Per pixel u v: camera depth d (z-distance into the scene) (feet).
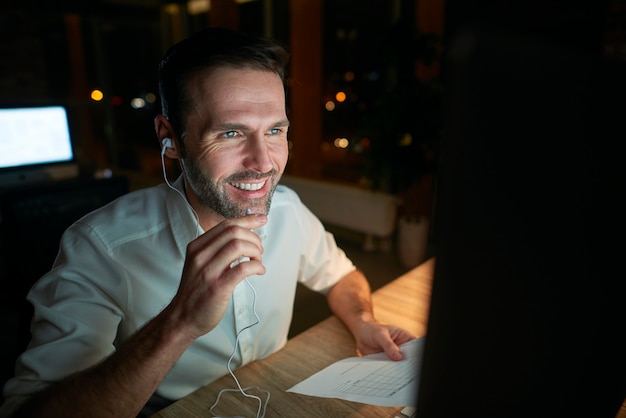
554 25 9.36
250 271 1.98
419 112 9.56
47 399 2.06
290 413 2.38
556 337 1.15
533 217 0.94
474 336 0.93
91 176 9.69
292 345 3.10
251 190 2.49
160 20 20.16
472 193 0.81
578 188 1.01
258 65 2.30
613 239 1.18
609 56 0.96
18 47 13.96
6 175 8.61
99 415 2.03
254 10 15.89
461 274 0.85
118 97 22.41
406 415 2.31
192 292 1.98
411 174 10.05
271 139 2.52
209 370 3.02
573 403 1.33
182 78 2.30
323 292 3.88
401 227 10.96
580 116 0.94
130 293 2.80
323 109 14.06
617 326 1.36
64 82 18.24
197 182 2.49
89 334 2.53
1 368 6.66
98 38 20.43
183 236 2.82
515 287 0.97
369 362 2.68
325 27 13.39
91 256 2.70
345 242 13.00
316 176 14.57
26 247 6.20
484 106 0.77
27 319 2.84
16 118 8.61
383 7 12.12
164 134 2.60
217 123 2.29
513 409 1.13
